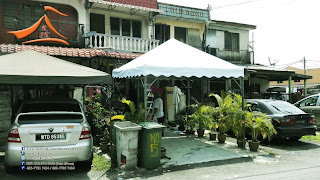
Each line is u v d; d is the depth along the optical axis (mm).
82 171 5117
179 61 6684
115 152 5465
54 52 9422
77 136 4707
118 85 12273
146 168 5207
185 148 7023
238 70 6879
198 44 16594
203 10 16281
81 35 11898
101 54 10180
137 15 14133
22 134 4398
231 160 5938
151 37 14258
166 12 14945
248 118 6914
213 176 4836
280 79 20016
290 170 5203
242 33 18391
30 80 4781
